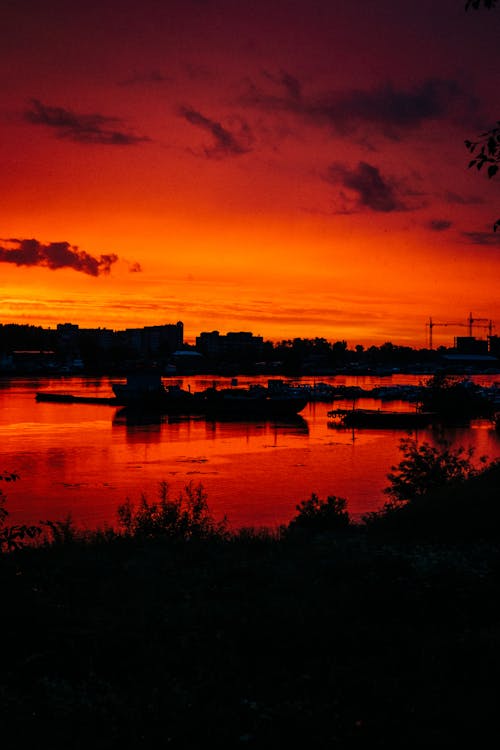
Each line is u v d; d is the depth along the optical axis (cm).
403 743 786
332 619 1222
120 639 1126
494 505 2091
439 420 11750
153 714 870
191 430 10144
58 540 1998
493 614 1228
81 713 866
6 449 7981
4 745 792
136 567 1675
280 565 1670
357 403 16125
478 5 1066
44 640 1096
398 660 1023
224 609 1299
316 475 6100
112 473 6244
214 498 4962
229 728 838
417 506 2227
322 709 878
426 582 1389
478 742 781
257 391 15112
